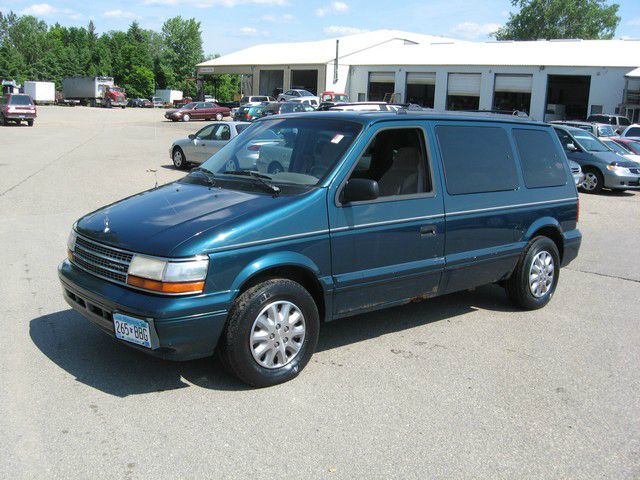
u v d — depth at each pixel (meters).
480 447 3.47
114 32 124.62
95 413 3.66
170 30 121.44
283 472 3.14
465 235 5.18
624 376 4.54
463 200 5.15
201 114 46.38
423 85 49.53
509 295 6.04
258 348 3.98
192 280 3.65
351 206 4.38
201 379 4.18
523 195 5.75
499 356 4.83
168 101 87.81
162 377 4.18
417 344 5.04
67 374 4.17
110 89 72.25
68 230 8.82
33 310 5.44
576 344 5.18
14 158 18.33
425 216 4.84
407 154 4.91
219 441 3.41
